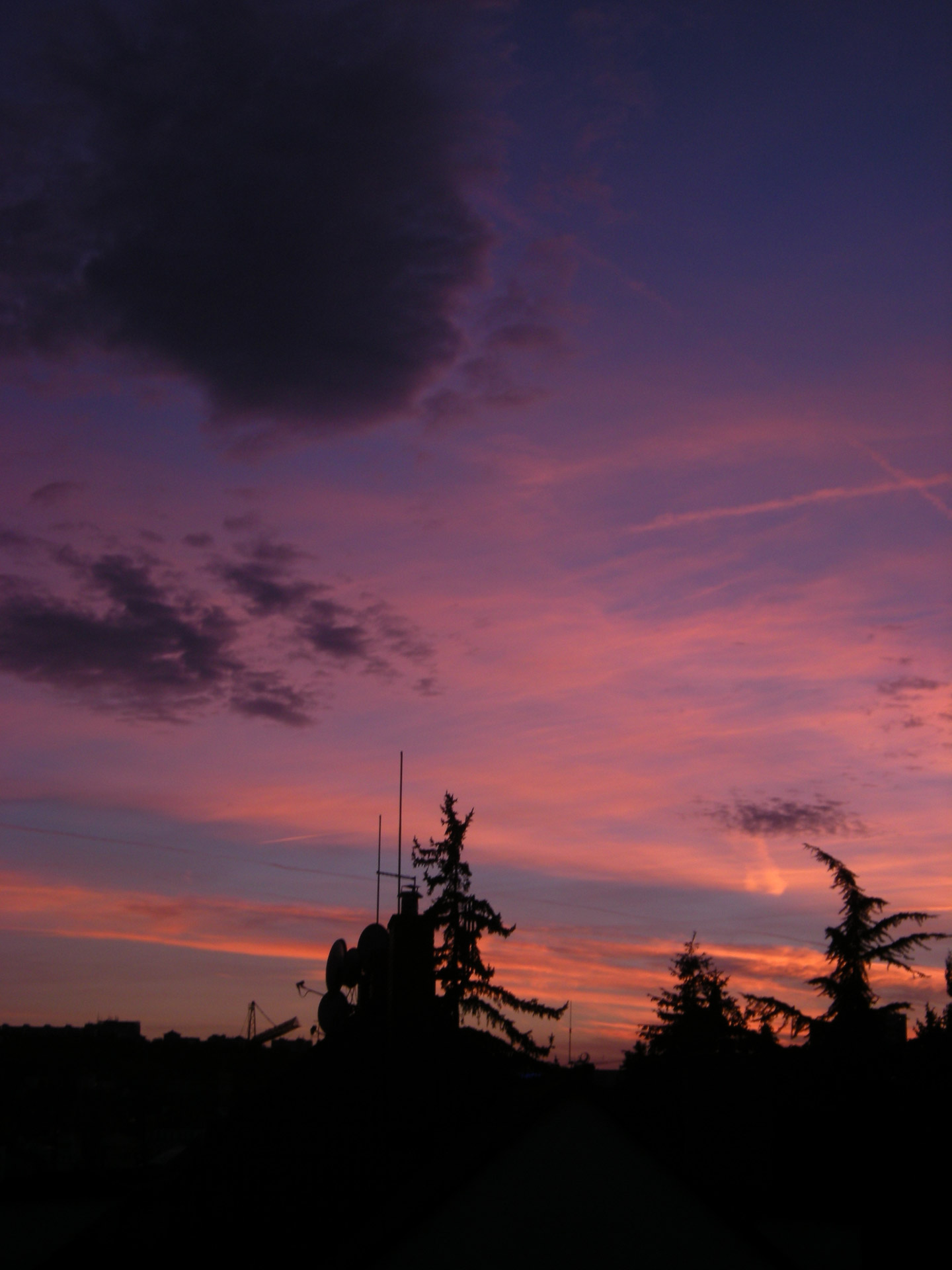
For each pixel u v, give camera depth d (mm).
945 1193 23656
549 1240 12016
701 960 55844
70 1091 46688
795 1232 23375
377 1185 13797
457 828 55875
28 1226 21250
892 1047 34219
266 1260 12945
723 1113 33875
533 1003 53938
